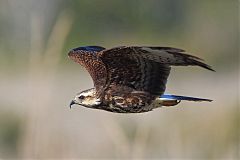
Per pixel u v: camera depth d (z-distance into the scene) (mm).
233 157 16359
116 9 33844
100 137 17625
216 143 16703
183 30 35094
